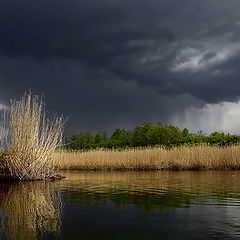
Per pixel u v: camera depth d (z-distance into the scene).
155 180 9.37
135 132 46.25
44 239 2.89
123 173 14.25
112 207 4.45
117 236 2.96
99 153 20.80
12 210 4.35
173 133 37.81
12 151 10.04
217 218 3.67
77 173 14.72
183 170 17.05
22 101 10.26
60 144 11.02
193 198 5.26
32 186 7.85
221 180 9.16
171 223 3.45
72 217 3.80
